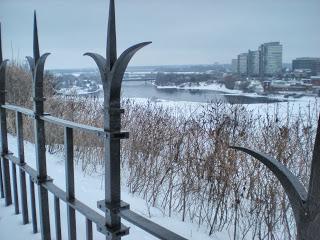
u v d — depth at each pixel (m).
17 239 3.12
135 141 5.81
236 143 5.04
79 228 3.32
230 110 6.43
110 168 1.88
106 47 1.82
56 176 5.33
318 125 0.95
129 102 8.01
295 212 1.01
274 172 1.06
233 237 4.09
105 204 1.93
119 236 1.92
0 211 3.74
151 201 4.84
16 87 11.05
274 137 5.12
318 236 0.94
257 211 4.11
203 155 4.97
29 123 8.06
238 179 4.54
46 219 2.93
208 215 4.52
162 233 1.54
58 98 9.15
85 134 6.52
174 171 5.02
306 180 4.59
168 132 5.84
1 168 4.11
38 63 2.80
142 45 1.71
